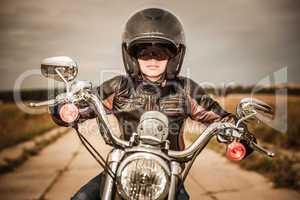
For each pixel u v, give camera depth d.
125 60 2.33
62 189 6.89
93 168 8.72
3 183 7.34
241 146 2.04
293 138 11.30
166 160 1.86
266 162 8.00
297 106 19.80
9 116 25.48
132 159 1.79
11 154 10.83
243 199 6.09
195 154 2.06
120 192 1.80
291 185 6.72
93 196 2.31
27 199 6.24
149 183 1.77
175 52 2.24
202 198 6.20
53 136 16.25
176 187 1.84
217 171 8.09
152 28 2.14
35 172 8.38
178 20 2.30
